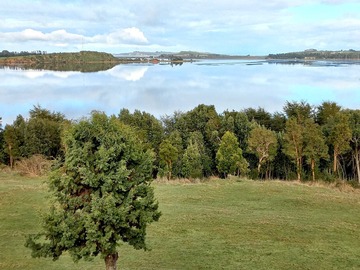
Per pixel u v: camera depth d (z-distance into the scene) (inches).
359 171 1550.2
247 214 647.8
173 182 903.1
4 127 1636.3
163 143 1501.0
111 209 295.9
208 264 454.6
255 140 1529.3
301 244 524.1
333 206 716.0
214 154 1743.4
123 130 329.4
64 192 313.3
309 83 4886.8
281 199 746.2
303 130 1403.8
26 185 796.6
